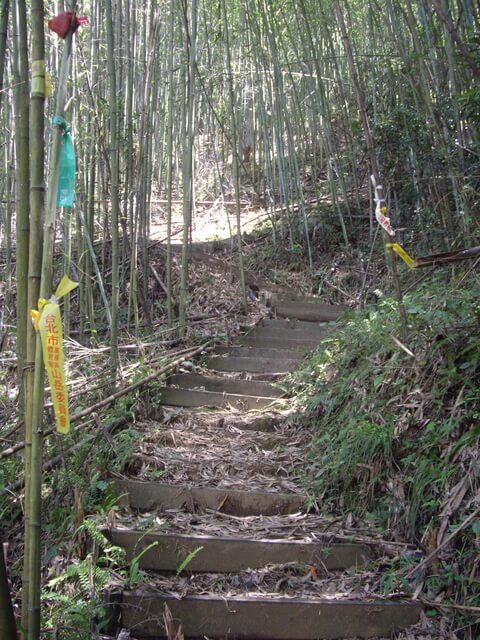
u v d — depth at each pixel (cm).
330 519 339
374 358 404
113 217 482
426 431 327
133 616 260
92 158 668
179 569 279
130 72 624
